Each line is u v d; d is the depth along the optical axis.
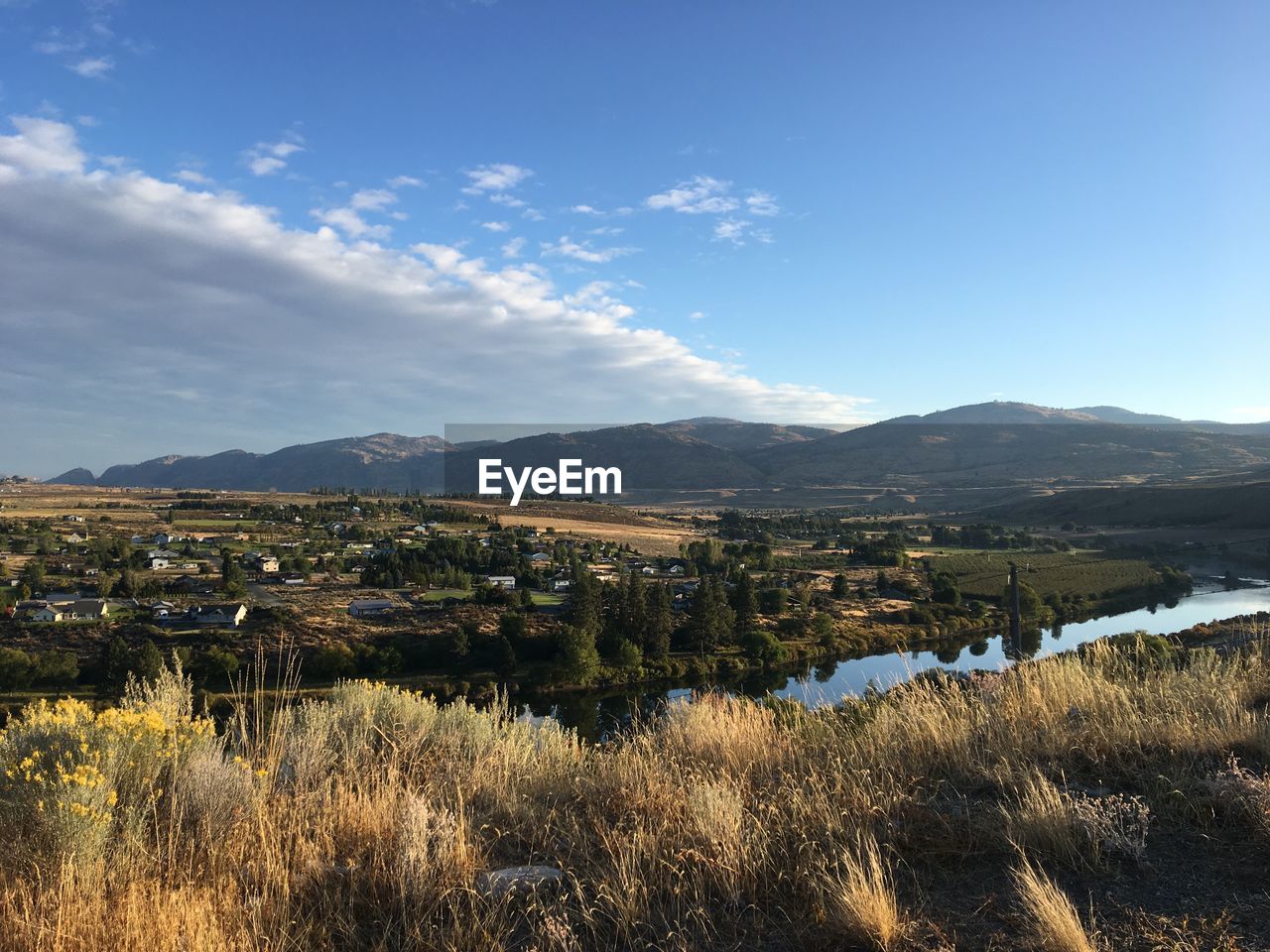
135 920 2.61
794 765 4.46
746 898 2.98
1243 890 2.75
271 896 2.94
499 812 3.99
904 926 2.62
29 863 3.01
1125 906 2.69
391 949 2.66
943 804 3.74
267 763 4.39
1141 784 3.74
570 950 2.62
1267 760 3.85
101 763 3.61
